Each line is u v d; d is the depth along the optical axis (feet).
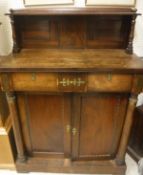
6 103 4.81
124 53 4.36
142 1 4.67
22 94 4.05
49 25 4.42
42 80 3.70
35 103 4.19
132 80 3.67
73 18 4.35
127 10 4.04
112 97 4.05
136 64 3.64
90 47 4.63
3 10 4.67
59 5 4.68
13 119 4.25
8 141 4.75
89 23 4.40
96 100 4.08
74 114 4.26
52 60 3.85
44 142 4.75
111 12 3.93
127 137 4.39
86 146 4.75
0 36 4.90
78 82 3.68
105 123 4.38
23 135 4.62
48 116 4.34
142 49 5.23
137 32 4.99
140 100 5.76
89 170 4.95
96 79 3.66
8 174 5.09
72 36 4.52
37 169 5.03
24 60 3.85
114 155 4.90
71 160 4.97
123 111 4.18
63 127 4.48
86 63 3.67
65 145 4.76
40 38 4.54
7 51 5.08
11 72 3.58
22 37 4.53
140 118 5.17
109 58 4.00
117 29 4.45
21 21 4.38
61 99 4.10
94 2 4.64
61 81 3.68
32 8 4.40
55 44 4.60
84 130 4.49
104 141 4.66
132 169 5.26
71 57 4.06
